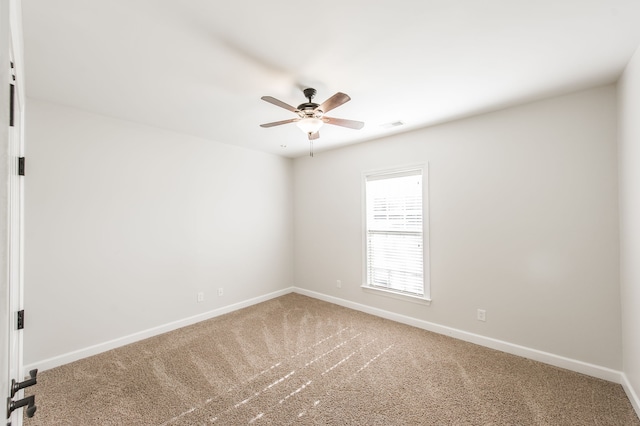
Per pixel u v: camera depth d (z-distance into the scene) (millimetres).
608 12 1505
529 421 1884
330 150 4387
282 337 3164
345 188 4199
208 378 2383
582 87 2363
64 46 1764
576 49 1837
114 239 2980
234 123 3184
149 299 3230
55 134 2631
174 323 3418
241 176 4195
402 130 3475
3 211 514
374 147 3854
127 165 3080
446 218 3211
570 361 2467
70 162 2711
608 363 2314
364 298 3988
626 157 2066
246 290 4242
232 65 2002
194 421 1901
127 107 2723
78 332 2738
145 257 3207
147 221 3229
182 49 1814
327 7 1464
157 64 1982
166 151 3393
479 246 2979
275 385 2283
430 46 1805
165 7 1453
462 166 3086
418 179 3463
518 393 2162
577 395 2129
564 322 2506
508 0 1423
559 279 2529
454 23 1593
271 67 2029
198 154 3695
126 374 2447
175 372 2475
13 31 914
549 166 2572
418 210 3465
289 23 1584
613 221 2295
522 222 2715
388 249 3752
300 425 1860
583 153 2416
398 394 2164
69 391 2215
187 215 3578
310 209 4684
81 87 2312
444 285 3232
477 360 2645
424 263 3377
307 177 4730
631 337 2045
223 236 3959
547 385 2252
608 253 2316
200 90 2373
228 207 4023
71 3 1407
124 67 2018
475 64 2014
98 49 1804
